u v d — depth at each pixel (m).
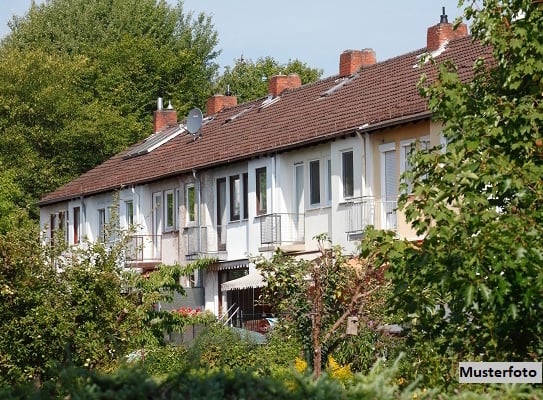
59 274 21.69
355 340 21.69
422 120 37.53
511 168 13.61
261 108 53.75
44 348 20.98
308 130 44.31
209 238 50.53
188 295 50.25
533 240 12.96
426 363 13.54
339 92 47.19
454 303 13.38
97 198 59.81
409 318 14.25
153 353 23.19
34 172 68.06
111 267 22.22
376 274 21.55
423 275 13.48
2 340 20.91
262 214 46.81
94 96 80.44
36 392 10.29
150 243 54.91
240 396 9.67
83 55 76.94
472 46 41.91
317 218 43.69
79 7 86.38
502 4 15.30
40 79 68.56
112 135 70.88
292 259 23.17
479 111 14.65
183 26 90.38
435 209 13.45
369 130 39.84
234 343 24.56
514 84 14.77
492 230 12.91
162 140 59.28
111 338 21.03
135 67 81.00
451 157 13.80
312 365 21.62
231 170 49.28
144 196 55.50
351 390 10.24
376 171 40.06
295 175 45.31
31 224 22.44
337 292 21.98
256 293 47.59
